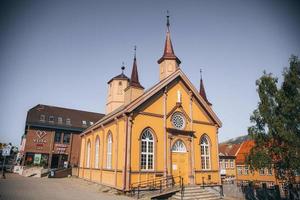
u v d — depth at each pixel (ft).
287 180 60.64
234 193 81.76
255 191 77.51
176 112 81.10
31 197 55.88
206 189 78.79
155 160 71.67
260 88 64.28
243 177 163.63
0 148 104.27
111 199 57.57
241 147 181.98
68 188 77.20
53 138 152.15
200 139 84.89
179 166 77.25
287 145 57.31
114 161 72.84
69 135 158.92
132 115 70.54
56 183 91.91
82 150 114.32
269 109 61.72
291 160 55.57
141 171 68.49
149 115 74.18
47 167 138.21
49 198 55.83
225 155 180.65
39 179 107.76
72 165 145.89
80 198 57.67
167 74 90.53
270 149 60.75
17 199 52.26
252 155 62.80
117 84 122.21
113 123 78.79
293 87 58.03
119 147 71.51
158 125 75.36
